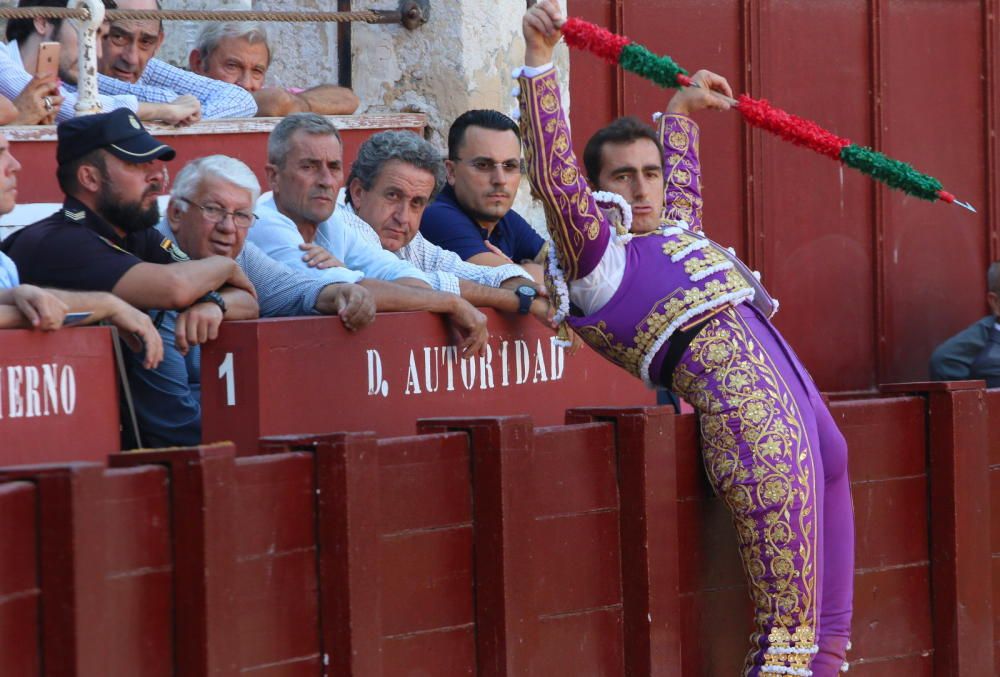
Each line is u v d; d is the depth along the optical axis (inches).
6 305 470.6
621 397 663.1
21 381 466.0
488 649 511.8
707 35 993.5
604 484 550.9
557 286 564.7
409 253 656.4
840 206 1047.0
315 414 535.2
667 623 557.9
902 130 1064.8
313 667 463.5
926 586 677.9
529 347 618.8
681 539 577.6
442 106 863.1
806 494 542.0
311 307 563.8
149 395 565.9
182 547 418.0
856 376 1059.3
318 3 895.7
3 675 373.4
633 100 968.3
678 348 551.8
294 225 605.9
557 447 534.3
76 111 652.7
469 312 578.9
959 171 1090.1
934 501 676.7
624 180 575.8
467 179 701.9
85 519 387.5
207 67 808.3
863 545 648.4
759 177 1013.8
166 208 607.2
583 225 541.0
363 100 875.4
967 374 1003.3
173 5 932.0
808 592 544.7
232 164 581.0
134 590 406.3
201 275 525.7
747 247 1013.2
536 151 535.8
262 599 446.9
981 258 1101.1
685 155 631.2
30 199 629.3
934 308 1085.8
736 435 543.5
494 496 510.3
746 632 601.3
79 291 508.4
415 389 569.6
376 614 470.6
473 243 689.0
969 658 680.4
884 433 658.8
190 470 417.4
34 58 730.2
